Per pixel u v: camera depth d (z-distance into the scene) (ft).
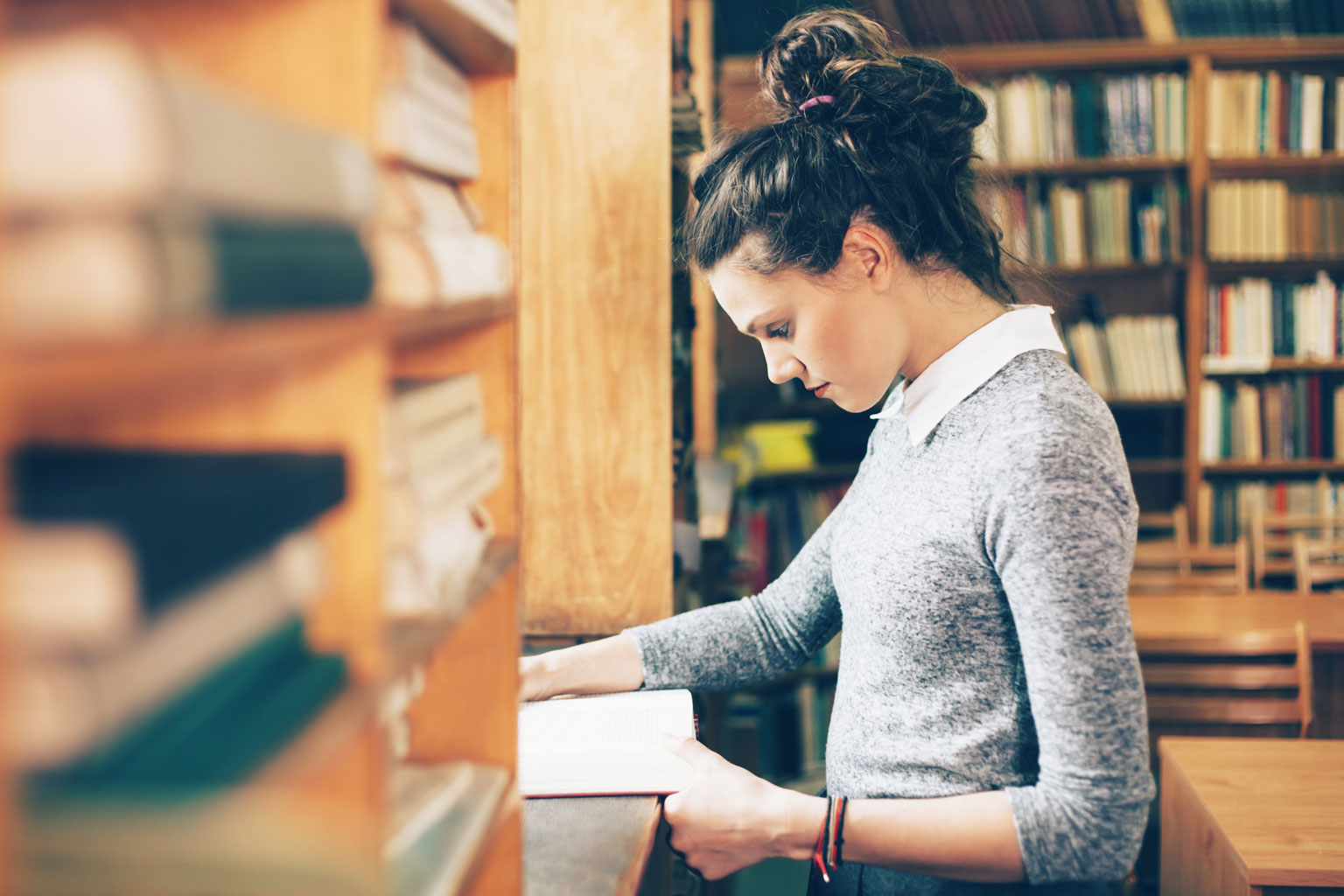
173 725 1.29
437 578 2.12
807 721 12.45
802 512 12.83
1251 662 8.17
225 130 1.18
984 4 12.64
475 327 2.79
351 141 1.60
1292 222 12.65
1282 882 4.45
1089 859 2.93
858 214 3.44
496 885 2.64
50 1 1.33
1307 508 13.06
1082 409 3.12
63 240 1.00
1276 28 12.43
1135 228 12.75
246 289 1.20
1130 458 13.20
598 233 5.42
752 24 13.33
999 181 3.88
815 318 3.54
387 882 1.71
